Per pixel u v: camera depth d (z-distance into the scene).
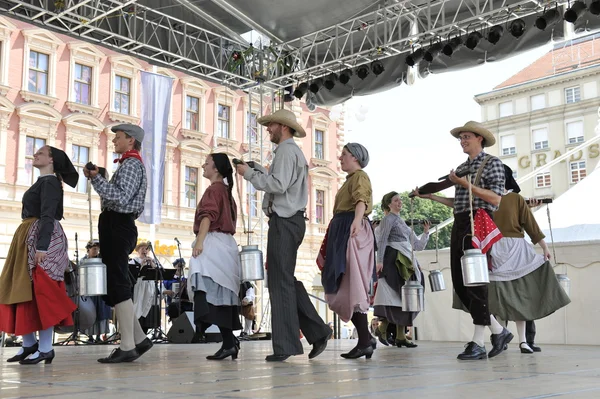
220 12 9.53
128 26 8.87
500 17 8.38
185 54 9.43
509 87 42.78
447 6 8.82
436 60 9.12
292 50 10.06
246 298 9.65
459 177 4.07
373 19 9.37
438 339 7.66
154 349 5.85
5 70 18.73
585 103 39.53
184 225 22.73
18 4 7.90
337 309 4.14
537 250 6.96
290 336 3.86
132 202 3.92
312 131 26.98
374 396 1.96
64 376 2.83
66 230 19.59
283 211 3.90
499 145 43.09
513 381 2.46
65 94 20.14
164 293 9.23
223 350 4.11
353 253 4.05
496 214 4.61
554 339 6.79
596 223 7.15
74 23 8.50
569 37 8.12
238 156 24.45
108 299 3.91
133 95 21.77
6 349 6.02
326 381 2.51
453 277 4.06
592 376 2.69
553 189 40.47
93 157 20.56
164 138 13.52
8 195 18.53
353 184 4.14
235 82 10.37
